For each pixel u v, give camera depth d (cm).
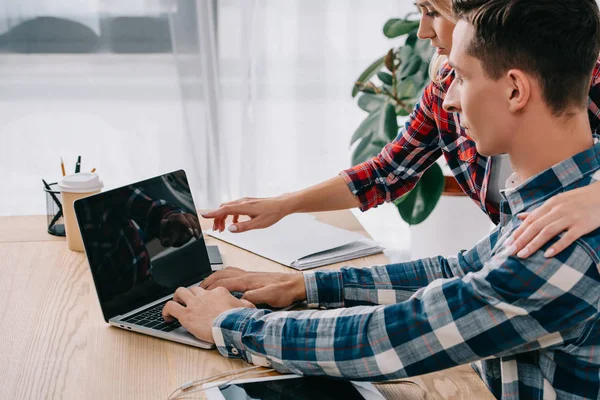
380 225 309
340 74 283
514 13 83
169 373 99
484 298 86
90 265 112
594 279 83
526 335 85
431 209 244
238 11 267
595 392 90
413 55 248
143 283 121
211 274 129
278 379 97
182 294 114
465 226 257
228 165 281
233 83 275
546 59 84
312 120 286
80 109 271
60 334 110
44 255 143
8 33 260
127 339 109
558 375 92
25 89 266
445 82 141
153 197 128
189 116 274
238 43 271
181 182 136
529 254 84
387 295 119
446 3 115
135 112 274
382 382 101
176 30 265
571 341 89
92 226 114
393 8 279
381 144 251
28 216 168
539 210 87
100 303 112
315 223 160
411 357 90
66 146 274
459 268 119
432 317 89
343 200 151
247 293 117
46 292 125
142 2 263
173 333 109
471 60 89
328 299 119
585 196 87
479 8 87
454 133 149
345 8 276
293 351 97
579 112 89
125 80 270
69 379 97
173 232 129
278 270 136
